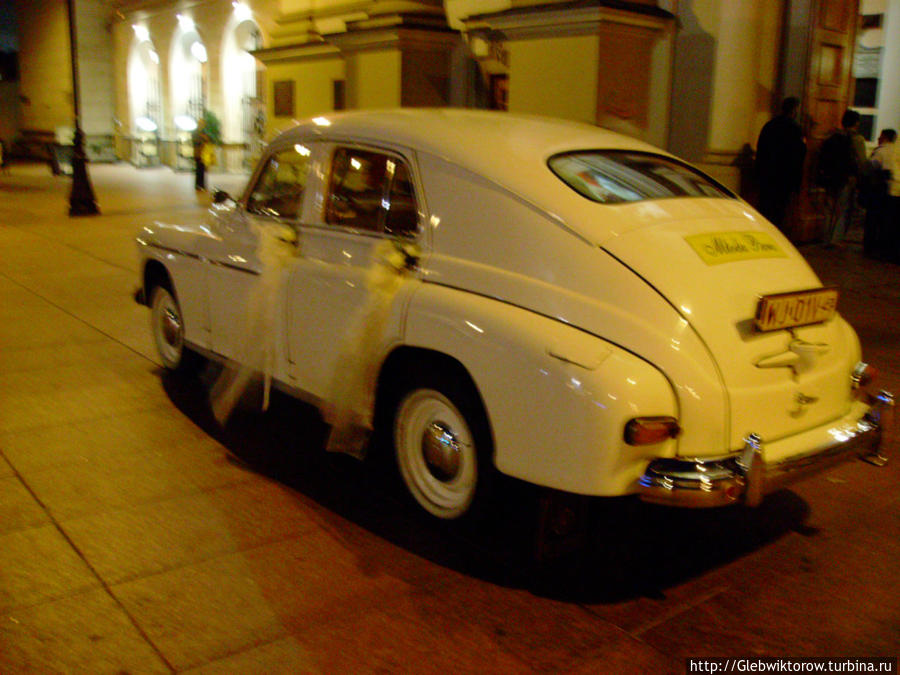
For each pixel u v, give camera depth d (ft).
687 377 10.68
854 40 39.34
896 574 12.44
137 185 69.72
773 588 11.99
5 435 16.51
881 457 13.09
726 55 34.12
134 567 11.93
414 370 12.86
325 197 14.79
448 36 42.37
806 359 11.66
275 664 9.95
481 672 9.96
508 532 12.64
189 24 80.94
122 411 17.97
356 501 14.14
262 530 13.10
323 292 14.17
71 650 10.06
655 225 11.87
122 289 30.09
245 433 16.97
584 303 11.14
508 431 11.17
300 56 53.67
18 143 112.88
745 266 12.03
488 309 11.59
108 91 100.78
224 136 76.95
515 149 12.73
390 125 14.01
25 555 12.16
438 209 12.78
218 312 17.11
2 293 29.14
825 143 36.55
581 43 32.96
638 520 13.82
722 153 35.01
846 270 33.24
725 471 10.75
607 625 10.98
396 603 11.27
